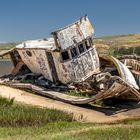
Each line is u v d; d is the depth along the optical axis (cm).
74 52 3056
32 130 1639
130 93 2723
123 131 1459
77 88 3042
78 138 1320
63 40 2978
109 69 3106
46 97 2861
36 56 3259
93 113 2447
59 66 3059
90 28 3162
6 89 2920
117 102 2806
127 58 3431
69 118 2030
